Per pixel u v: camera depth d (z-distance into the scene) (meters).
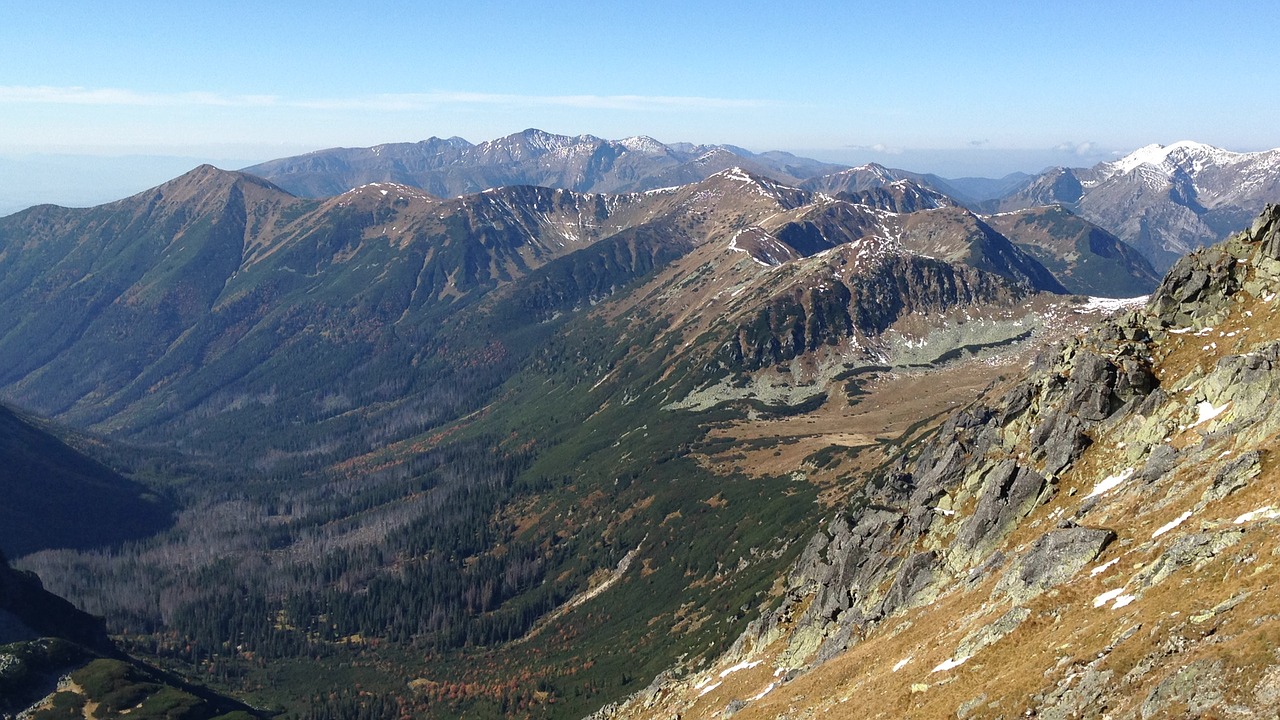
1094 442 107.69
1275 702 46.34
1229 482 74.56
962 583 101.25
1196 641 55.19
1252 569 58.91
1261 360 91.38
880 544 129.88
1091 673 59.69
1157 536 75.56
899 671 86.62
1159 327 119.31
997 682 68.38
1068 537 83.88
